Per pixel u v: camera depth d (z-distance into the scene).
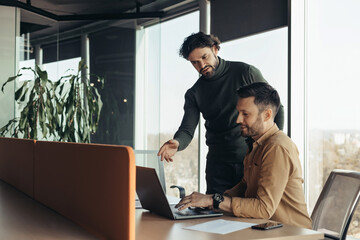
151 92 5.71
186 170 5.50
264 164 2.18
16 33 5.73
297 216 2.21
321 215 2.36
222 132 4.03
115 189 1.54
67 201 1.96
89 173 1.73
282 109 3.56
